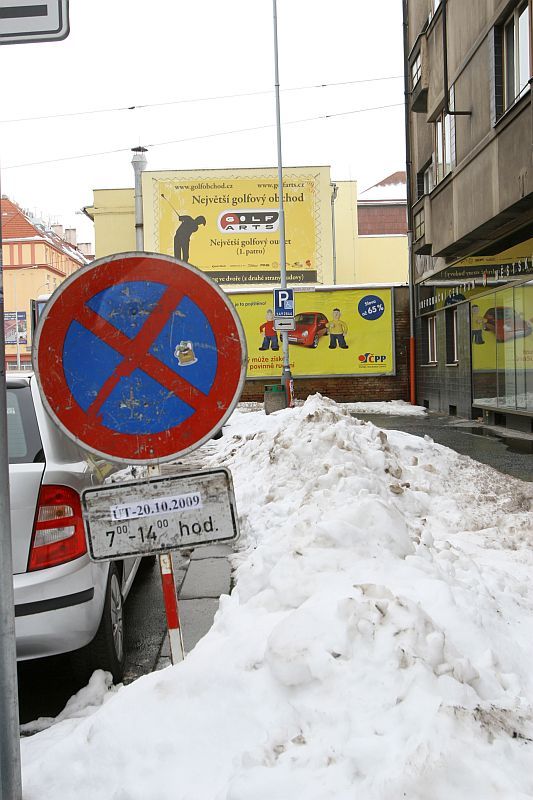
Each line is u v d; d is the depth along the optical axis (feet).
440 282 72.49
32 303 79.56
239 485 28.37
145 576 21.22
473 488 28.45
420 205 71.82
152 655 15.49
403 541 13.48
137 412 9.99
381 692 9.10
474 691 9.26
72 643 12.66
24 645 12.40
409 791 7.37
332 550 12.55
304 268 133.08
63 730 11.34
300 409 35.55
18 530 12.42
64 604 12.50
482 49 50.85
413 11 73.46
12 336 255.50
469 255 61.87
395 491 23.72
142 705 9.85
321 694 9.30
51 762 9.32
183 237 132.16
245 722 9.33
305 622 10.02
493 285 56.13
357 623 9.82
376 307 90.17
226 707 9.56
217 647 10.91
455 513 24.00
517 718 8.82
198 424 10.02
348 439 28.17
